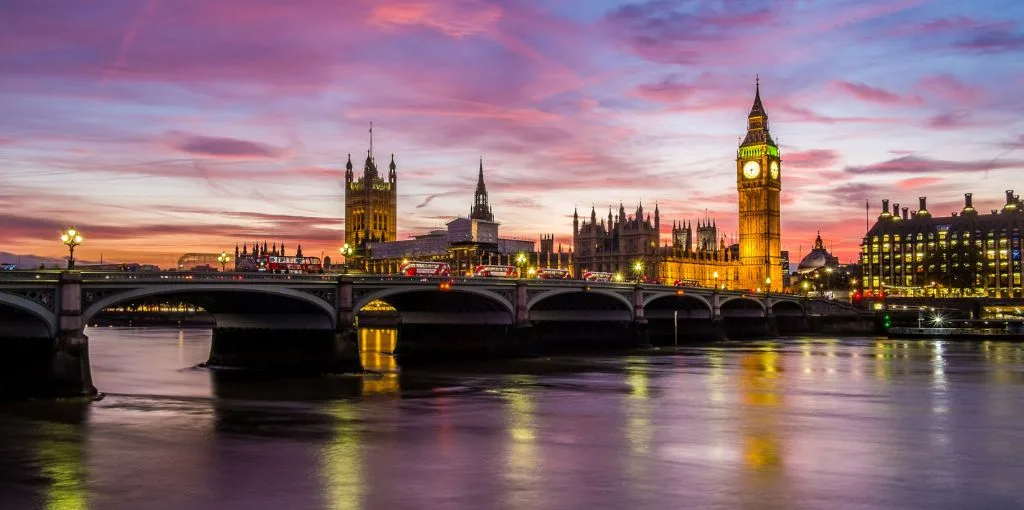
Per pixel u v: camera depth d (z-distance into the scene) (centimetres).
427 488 5366
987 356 15462
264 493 5266
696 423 7669
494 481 5525
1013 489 5362
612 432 7212
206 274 10119
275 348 12325
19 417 7812
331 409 8462
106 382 10694
